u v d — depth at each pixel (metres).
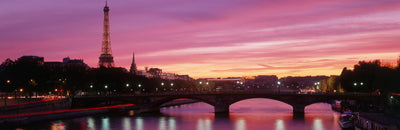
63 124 164.62
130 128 155.25
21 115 164.75
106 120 181.12
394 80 198.25
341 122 148.75
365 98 189.62
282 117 188.75
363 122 126.06
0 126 149.50
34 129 149.25
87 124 165.50
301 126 157.50
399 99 157.12
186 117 193.88
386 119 115.56
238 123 168.75
